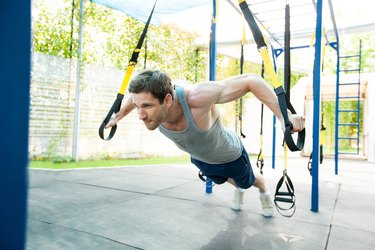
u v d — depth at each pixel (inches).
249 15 43.2
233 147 69.8
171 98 50.1
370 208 101.1
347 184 151.3
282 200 66.8
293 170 202.2
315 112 96.7
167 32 256.2
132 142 229.9
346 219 86.9
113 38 222.7
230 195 115.6
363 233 74.6
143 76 47.3
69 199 101.7
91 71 207.0
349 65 600.4
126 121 225.3
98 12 212.2
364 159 315.3
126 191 117.3
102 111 213.2
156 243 64.9
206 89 55.5
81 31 200.1
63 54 201.5
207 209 93.9
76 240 65.1
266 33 186.7
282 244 66.0
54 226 73.8
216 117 62.8
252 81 51.6
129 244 63.9
